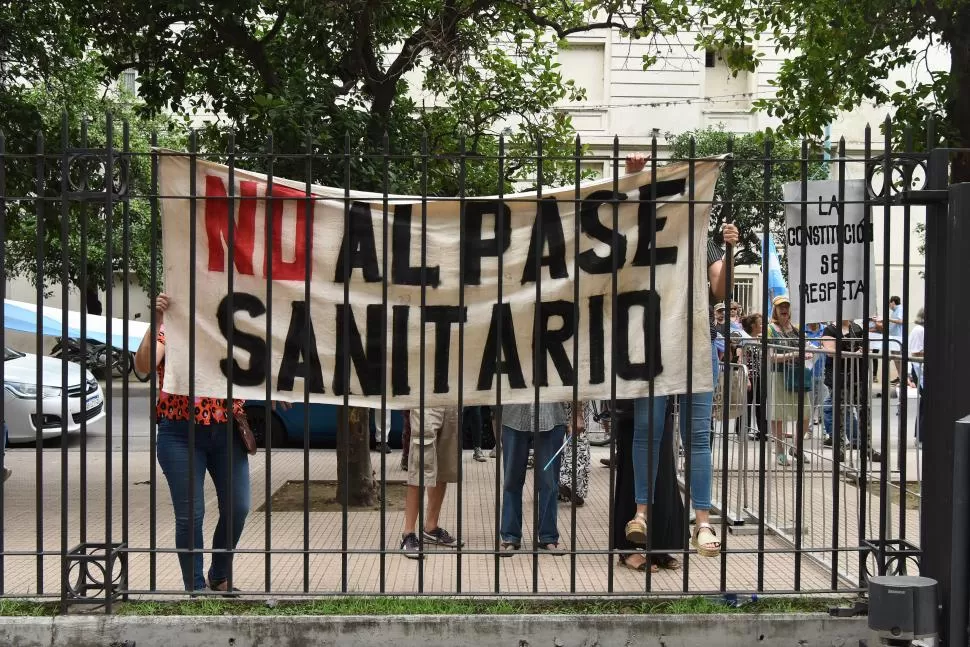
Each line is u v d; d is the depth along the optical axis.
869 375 5.65
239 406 5.13
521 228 4.97
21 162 8.20
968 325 4.29
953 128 8.62
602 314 4.98
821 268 5.19
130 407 18.45
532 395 4.97
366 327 4.95
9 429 12.00
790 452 6.96
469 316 4.96
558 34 9.42
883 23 8.68
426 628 4.61
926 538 4.56
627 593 4.85
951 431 4.38
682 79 24.56
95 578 5.45
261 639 4.59
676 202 4.82
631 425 6.03
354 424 8.14
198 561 5.15
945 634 4.33
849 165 22.09
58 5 9.25
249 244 4.93
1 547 4.82
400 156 4.72
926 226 4.63
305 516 4.79
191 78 9.92
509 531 6.40
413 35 8.98
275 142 7.87
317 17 8.15
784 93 10.12
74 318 15.86
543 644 4.62
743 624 4.69
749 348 7.79
